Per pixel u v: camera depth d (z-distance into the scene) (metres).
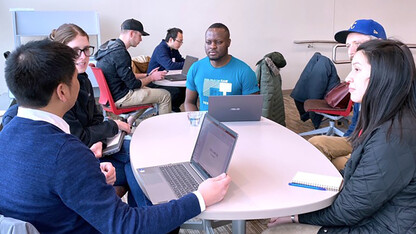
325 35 6.94
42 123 1.05
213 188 1.22
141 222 1.05
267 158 1.64
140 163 1.61
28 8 4.93
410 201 1.18
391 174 1.15
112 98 3.71
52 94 1.07
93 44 5.47
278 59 3.51
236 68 2.67
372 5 7.14
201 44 6.11
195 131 2.07
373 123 1.23
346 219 1.24
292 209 1.22
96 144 1.90
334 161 2.18
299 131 4.45
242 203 1.24
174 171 1.51
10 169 1.02
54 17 4.79
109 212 1.03
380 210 1.23
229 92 2.68
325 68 3.91
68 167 1.00
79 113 2.01
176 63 4.75
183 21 5.91
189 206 1.15
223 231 2.34
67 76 1.08
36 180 1.00
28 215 1.03
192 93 2.88
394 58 1.20
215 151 1.42
